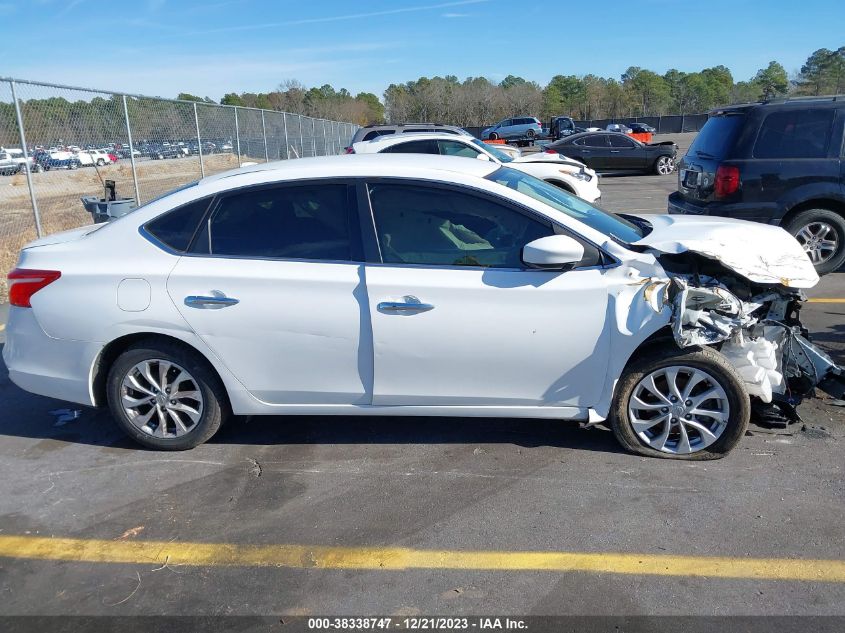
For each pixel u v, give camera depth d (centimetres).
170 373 393
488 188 370
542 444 401
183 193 388
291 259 371
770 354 381
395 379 373
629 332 354
